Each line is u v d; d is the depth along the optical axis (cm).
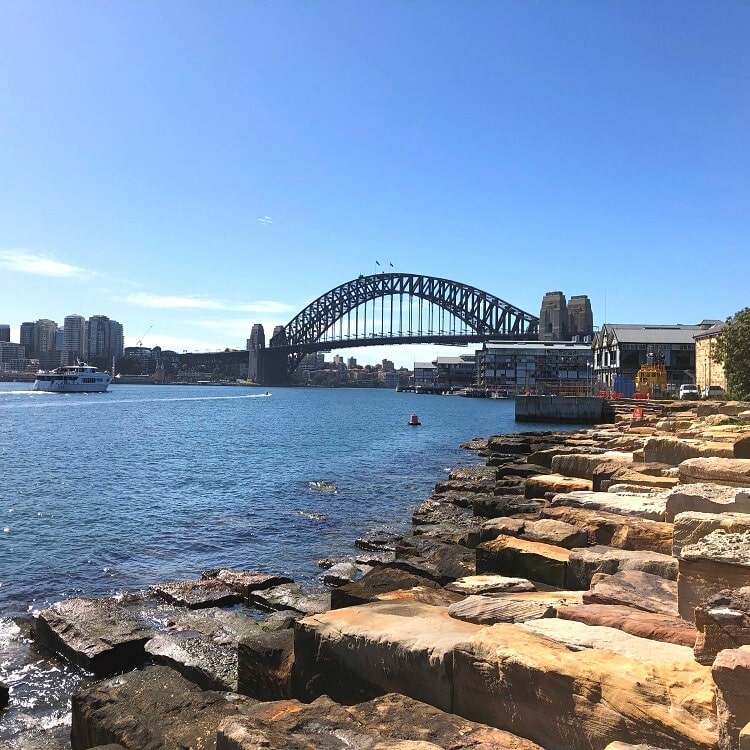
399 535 1756
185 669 841
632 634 524
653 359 8744
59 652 967
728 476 931
